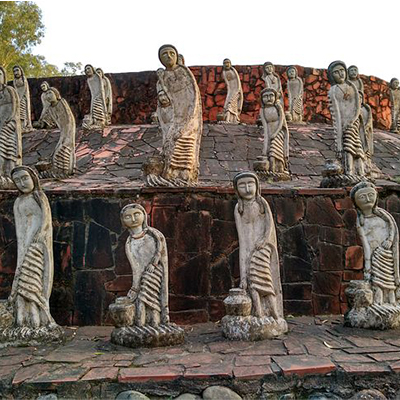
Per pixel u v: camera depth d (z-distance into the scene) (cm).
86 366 397
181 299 573
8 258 600
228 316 481
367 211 520
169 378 370
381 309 499
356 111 762
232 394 365
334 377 378
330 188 656
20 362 412
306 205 626
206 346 450
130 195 599
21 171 487
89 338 504
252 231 487
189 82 677
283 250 610
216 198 602
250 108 1585
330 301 608
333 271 616
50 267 488
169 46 671
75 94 1631
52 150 1135
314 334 488
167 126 680
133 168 935
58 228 598
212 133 1150
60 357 423
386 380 375
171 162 654
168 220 591
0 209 612
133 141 1108
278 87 1441
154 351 436
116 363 402
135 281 468
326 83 1634
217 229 596
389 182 826
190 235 589
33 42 2556
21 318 473
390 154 1153
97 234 593
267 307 482
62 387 367
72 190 603
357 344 443
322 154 1089
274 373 373
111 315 462
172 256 582
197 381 370
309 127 1322
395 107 1473
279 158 871
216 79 1580
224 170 943
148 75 1585
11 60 2477
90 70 1275
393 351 420
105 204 599
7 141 715
